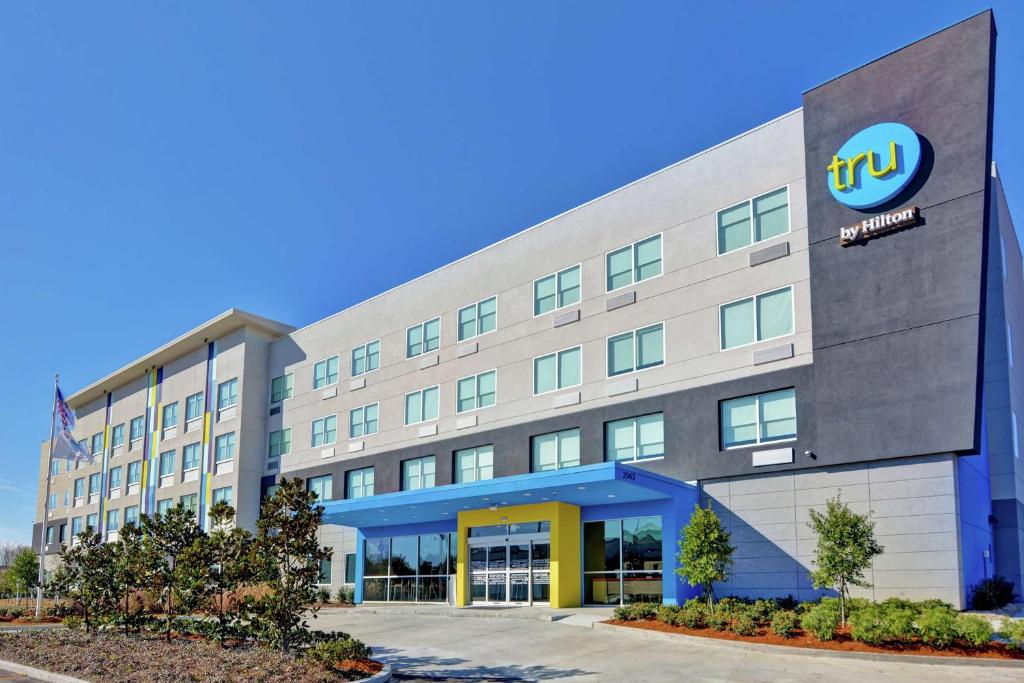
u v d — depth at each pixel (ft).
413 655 60.03
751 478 77.46
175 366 165.07
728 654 55.47
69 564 77.20
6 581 144.66
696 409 82.48
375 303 128.98
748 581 75.51
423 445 113.39
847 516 60.03
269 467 142.51
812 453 73.00
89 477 189.06
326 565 127.24
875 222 72.43
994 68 70.54
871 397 70.28
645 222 91.97
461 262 114.83
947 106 70.44
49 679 51.26
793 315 77.15
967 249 67.26
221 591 63.36
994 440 85.76
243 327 148.66
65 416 116.57
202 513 146.72
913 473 67.41
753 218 82.12
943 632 51.31
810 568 71.82
